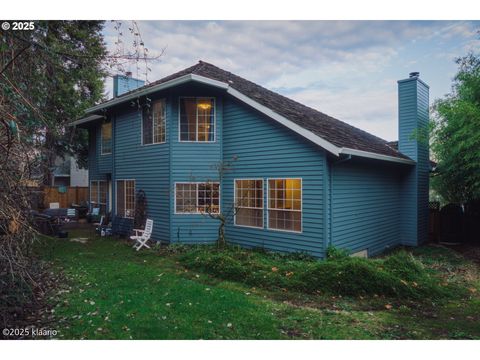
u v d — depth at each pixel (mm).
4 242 4016
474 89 9820
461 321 4891
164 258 8969
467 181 11102
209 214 9953
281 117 8961
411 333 4352
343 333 4277
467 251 11195
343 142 8930
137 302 5215
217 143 10930
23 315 4422
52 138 5766
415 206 12164
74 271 7180
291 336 4156
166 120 11055
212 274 7227
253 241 10078
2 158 3828
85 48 6277
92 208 17125
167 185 11031
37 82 5160
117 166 13602
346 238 9172
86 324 4324
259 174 9930
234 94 10219
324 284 6207
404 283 6211
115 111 13641
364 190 10125
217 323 4484
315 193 8602
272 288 6266
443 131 10273
